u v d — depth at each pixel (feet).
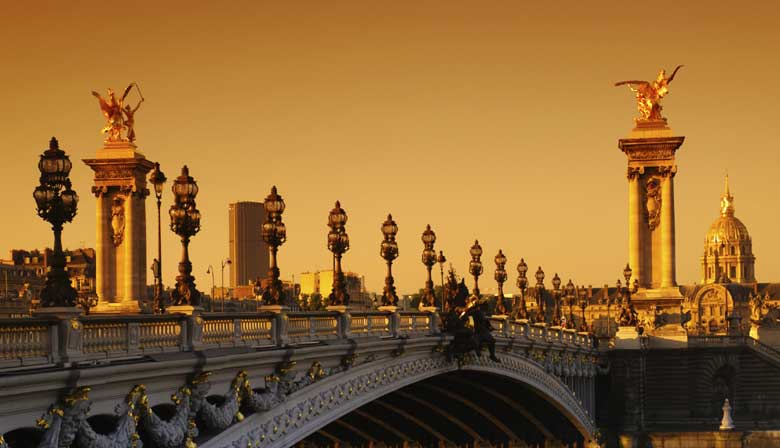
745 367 508.12
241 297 528.22
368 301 493.77
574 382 438.40
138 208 483.51
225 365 149.38
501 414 371.56
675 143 536.42
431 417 337.52
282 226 180.65
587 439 437.58
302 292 620.90
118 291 481.46
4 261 405.59
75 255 487.20
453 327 260.01
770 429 481.87
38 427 113.50
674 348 501.15
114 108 481.46
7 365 110.73
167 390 138.82
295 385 176.45
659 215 538.47
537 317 436.76
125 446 126.41
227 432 153.28
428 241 269.85
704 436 470.80
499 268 359.46
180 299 149.28
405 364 232.53
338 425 310.45
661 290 527.40
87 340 124.16
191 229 152.35
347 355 195.52
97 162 478.18
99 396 123.44
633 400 490.08
